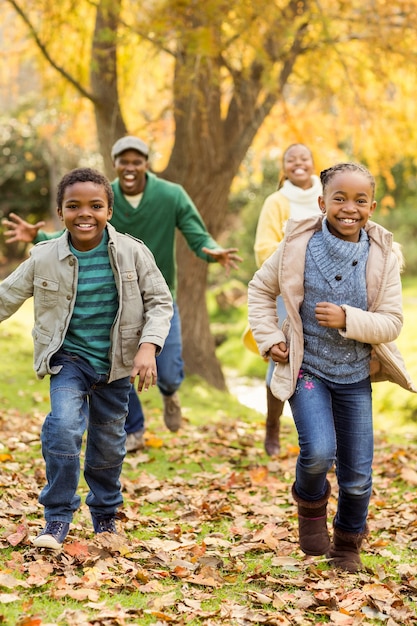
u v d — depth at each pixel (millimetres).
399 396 10297
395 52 9477
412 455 6508
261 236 5438
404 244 24922
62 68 9320
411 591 3541
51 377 3451
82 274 3383
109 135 9672
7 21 10352
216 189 9922
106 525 3789
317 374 3455
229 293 22484
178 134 9734
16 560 3324
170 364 5922
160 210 5812
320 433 3342
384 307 3416
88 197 3312
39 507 4293
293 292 3441
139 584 3299
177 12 7793
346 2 9344
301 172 5562
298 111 11070
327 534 3598
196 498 4934
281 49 9539
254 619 3039
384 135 11070
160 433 6883
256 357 17312
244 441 6699
